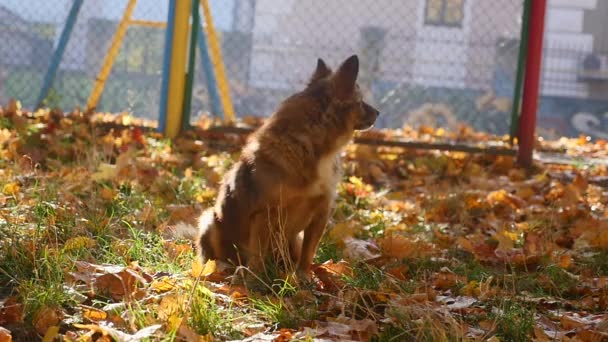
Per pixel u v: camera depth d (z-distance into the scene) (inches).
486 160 228.2
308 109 148.1
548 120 453.7
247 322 130.3
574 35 457.7
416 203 191.0
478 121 285.1
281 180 146.1
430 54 289.3
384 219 177.6
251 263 148.1
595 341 130.1
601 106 451.8
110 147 209.0
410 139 229.5
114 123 232.1
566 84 455.5
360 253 155.6
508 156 226.1
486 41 284.2
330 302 136.6
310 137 147.2
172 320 125.0
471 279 149.0
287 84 310.8
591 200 195.0
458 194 188.9
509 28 281.9
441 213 183.0
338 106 149.2
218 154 222.5
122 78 277.7
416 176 218.8
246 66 310.7
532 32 223.5
